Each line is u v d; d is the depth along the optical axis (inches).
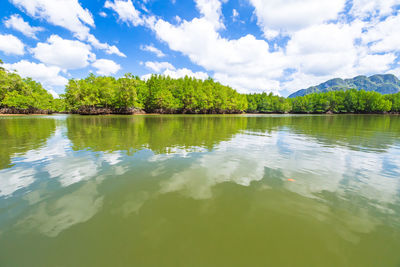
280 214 105.3
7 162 199.5
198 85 2787.9
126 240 84.1
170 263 72.7
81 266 71.4
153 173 168.6
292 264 72.6
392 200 123.0
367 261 74.2
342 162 209.2
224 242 83.6
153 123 757.9
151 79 2458.2
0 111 1663.4
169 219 99.5
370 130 545.0
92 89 1875.0
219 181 151.8
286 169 183.8
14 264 72.3
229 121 978.7
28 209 107.9
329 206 114.6
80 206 112.0
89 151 250.5
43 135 395.2
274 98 4020.7
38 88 2197.3
